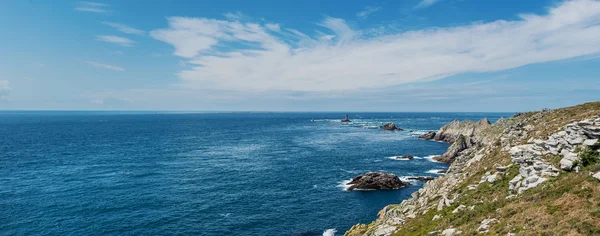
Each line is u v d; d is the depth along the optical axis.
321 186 72.88
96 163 96.50
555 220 18.75
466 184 32.84
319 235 47.94
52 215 53.69
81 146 132.25
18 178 76.81
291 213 56.22
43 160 99.69
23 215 53.41
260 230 49.31
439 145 139.62
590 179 21.44
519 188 25.48
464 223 24.31
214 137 177.62
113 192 66.75
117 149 125.62
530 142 31.58
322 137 176.88
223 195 65.69
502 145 37.03
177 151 123.06
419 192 41.59
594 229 16.80
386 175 72.44
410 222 31.00
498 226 21.02
